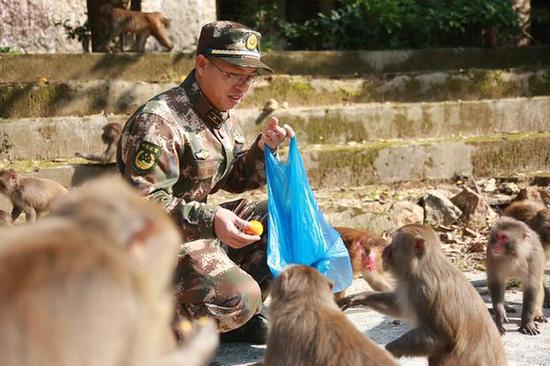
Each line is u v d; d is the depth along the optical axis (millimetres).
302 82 10484
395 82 11031
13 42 12469
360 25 12578
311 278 3438
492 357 4348
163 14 12812
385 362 3098
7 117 9023
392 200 8891
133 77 10055
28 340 1278
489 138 10398
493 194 9625
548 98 11320
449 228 8617
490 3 12453
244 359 5055
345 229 6406
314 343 3180
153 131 4652
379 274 6266
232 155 5137
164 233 1533
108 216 1473
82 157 8914
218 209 4512
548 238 6914
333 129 10000
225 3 14234
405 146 9727
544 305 6516
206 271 4746
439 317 4348
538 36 14422
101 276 1332
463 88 11359
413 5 12906
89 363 1293
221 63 4770
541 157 10477
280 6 14016
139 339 1359
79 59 9781
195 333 1722
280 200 4941
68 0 12883
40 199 8000
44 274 1307
